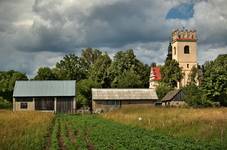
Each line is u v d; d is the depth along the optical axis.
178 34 146.75
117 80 132.38
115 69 136.62
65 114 87.69
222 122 38.00
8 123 44.38
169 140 31.22
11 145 27.81
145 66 160.00
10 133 34.12
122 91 105.50
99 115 75.06
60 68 152.88
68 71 151.12
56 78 145.62
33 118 55.47
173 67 139.00
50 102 100.25
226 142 28.92
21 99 99.94
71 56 154.38
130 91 105.69
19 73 133.50
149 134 36.09
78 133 40.16
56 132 40.41
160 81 140.12
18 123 45.09
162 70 140.12
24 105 99.88
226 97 85.50
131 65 139.00
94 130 41.72
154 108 74.88
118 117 59.50
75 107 100.62
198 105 85.44
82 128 45.25
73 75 152.00
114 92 105.00
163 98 120.06
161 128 39.91
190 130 36.56
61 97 100.44
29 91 101.12
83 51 164.25
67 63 153.38
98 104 102.69
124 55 139.12
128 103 103.31
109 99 102.62
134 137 33.41
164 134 36.47
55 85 103.25
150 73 155.62
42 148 29.38
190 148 26.67
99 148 28.05
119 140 31.42
